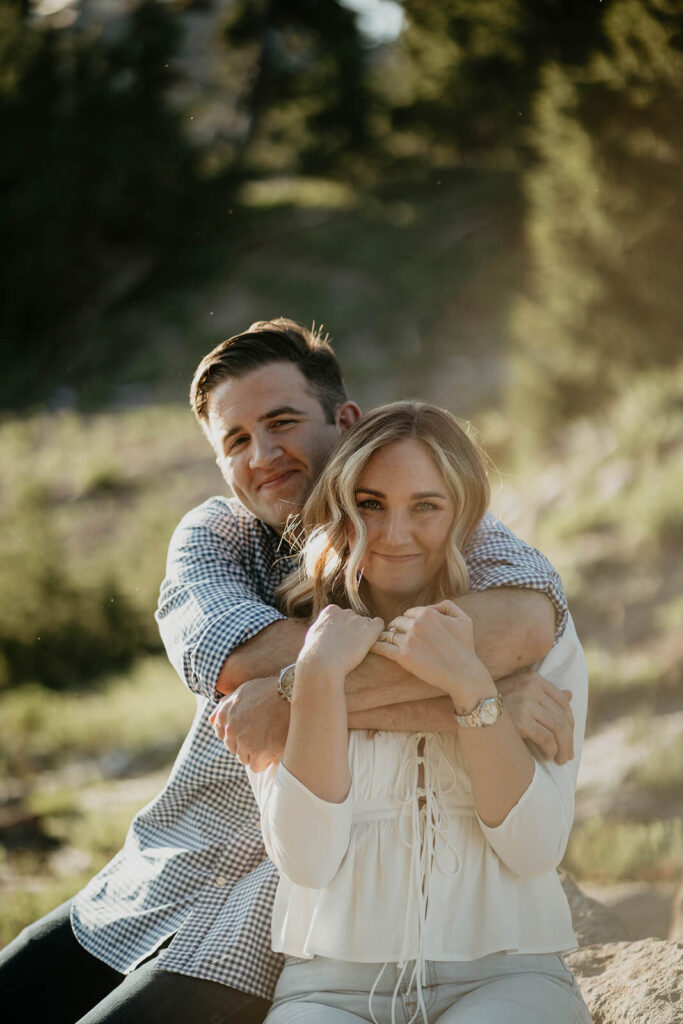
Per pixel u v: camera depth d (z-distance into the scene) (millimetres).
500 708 1965
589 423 11125
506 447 12367
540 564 2258
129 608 11523
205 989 2152
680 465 8773
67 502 15164
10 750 8688
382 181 24312
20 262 22297
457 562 2215
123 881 2467
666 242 11062
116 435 17438
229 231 23594
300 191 25172
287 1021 1938
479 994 1929
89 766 8156
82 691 10656
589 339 11570
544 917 2041
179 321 21609
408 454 2168
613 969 2539
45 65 23141
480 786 1956
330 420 2738
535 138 11969
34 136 22891
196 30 26234
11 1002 2443
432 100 20703
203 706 2422
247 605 2330
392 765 2049
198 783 2406
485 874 2006
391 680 2041
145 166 22938
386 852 2010
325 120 24109
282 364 2674
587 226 11383
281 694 2088
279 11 26125
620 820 5000
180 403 18766
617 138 10922
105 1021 2096
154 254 23281
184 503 14602
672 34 10172
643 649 7082
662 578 7781
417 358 18484
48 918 2580
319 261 22094
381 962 1967
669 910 3990
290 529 2422
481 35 18141
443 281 20094
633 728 5891
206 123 25422
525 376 11930
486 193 21516
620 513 8719
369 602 2312
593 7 12594
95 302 22547
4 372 21547
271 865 2283
